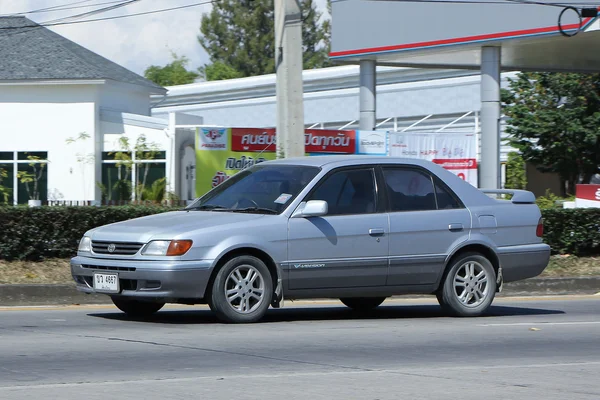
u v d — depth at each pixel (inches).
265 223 511.2
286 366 395.9
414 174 565.0
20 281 681.6
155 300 506.6
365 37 1247.5
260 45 3814.0
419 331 513.7
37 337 469.1
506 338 494.9
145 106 1738.4
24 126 1550.2
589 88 1462.8
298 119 807.7
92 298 674.2
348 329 517.0
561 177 1530.5
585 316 605.3
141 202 1201.4
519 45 1162.0
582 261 860.0
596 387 362.6
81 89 1542.8
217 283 500.4
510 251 582.2
